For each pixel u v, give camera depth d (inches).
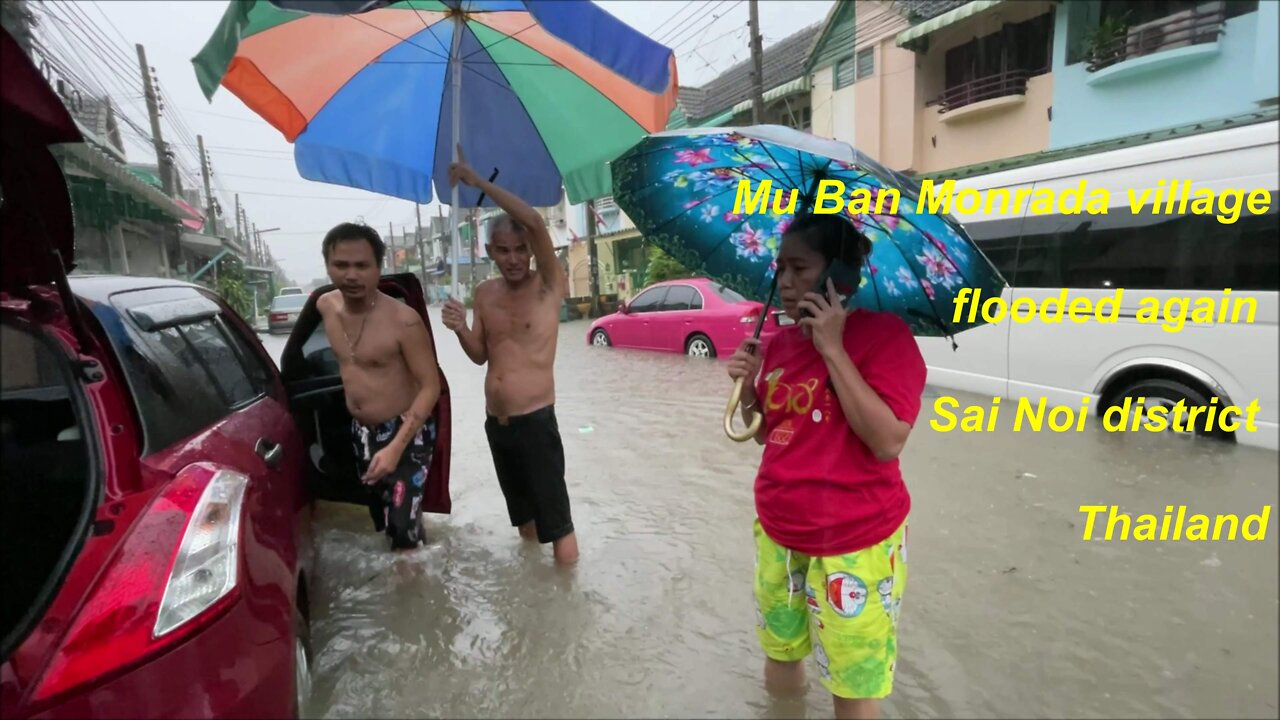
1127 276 192.2
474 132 136.0
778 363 80.0
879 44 552.4
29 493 73.9
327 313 127.8
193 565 62.8
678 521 153.2
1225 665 98.5
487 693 98.4
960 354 237.1
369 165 130.8
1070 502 155.3
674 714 92.7
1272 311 163.2
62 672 54.4
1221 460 170.7
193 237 853.2
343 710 95.4
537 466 126.8
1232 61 350.0
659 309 397.4
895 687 96.3
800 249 73.0
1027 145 463.5
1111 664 99.7
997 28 476.7
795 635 84.8
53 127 57.8
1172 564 126.9
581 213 1086.4
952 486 167.0
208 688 59.7
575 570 131.3
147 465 72.9
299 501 108.0
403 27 117.6
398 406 128.3
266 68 110.3
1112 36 397.7
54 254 66.4
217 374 105.9
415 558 135.6
